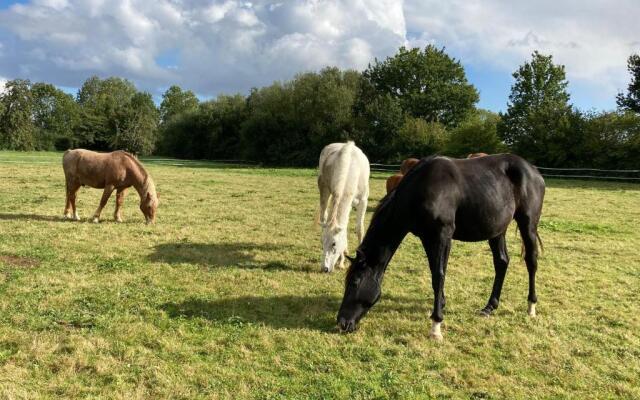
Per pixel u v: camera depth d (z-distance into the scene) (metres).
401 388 3.79
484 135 38.66
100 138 67.81
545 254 8.58
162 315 5.13
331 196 6.95
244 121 56.75
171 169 32.47
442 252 4.82
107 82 91.31
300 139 48.25
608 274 7.33
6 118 56.28
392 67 49.38
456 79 49.44
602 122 32.94
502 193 5.13
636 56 36.56
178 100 98.75
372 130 44.09
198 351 4.34
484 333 4.97
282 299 5.81
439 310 4.79
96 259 7.23
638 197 19.19
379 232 5.00
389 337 4.80
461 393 3.76
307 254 8.10
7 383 3.59
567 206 15.82
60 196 13.80
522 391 3.81
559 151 34.09
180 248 8.16
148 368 3.95
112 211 11.77
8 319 4.82
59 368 3.90
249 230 10.02
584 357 4.46
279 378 3.89
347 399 3.60
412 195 4.84
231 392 3.66
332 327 5.02
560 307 5.82
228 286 6.20
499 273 5.62
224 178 24.80
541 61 38.81
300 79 49.72
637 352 4.58
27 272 6.38
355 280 4.89
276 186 20.64
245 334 4.73
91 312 5.13
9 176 19.80
